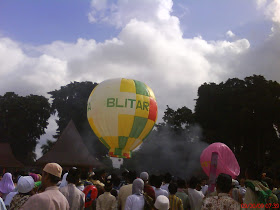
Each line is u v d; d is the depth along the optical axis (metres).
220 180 4.39
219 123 54.75
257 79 55.88
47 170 3.97
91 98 18.98
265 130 52.06
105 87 18.53
